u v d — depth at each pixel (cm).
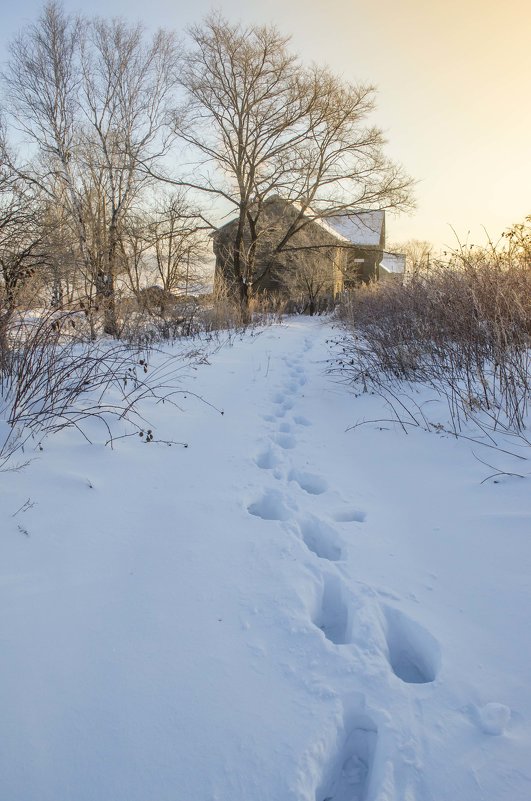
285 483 386
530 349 504
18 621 224
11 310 483
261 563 277
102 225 1628
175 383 646
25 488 322
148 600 246
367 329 809
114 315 1037
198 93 2062
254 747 174
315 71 2127
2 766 167
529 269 628
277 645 219
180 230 1786
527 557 274
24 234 1024
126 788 162
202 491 362
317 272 2984
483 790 162
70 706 188
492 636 225
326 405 602
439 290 670
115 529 303
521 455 377
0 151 1205
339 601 262
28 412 407
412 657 233
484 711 186
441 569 275
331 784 179
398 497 361
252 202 2234
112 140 1633
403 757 172
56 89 1548
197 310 1417
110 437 425
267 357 955
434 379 574
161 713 187
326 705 190
